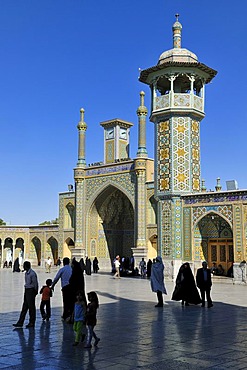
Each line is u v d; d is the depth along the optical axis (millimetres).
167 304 12109
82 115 31625
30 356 6195
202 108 21859
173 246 20578
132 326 8570
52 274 26109
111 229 31812
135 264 26656
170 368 5582
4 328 8328
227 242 20641
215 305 11836
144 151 27641
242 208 18641
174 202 20812
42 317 9344
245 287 17188
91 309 6840
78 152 31312
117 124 31312
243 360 5957
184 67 21172
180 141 21125
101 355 6262
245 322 9039
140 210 27109
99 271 30062
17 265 30781
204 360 5965
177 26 22031
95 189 30234
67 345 6898
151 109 22141
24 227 39219
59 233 34562
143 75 22062
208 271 11531
